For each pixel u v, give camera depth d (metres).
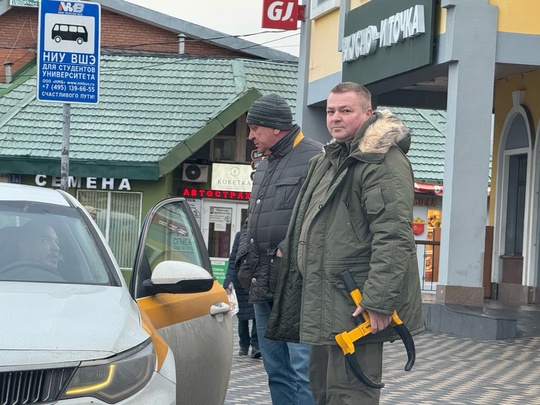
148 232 6.57
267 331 6.76
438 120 35.47
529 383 12.15
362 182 5.91
